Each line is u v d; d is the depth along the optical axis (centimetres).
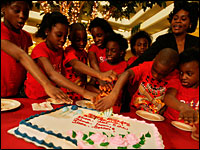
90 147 95
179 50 194
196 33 536
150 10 641
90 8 421
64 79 146
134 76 170
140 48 271
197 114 113
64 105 159
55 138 98
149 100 179
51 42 172
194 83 146
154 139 110
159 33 768
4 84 161
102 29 224
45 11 390
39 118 123
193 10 179
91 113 149
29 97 185
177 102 134
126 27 852
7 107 137
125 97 210
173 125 136
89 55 228
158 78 168
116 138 105
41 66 161
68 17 403
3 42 122
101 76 162
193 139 114
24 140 97
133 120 141
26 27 671
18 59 122
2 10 131
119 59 229
